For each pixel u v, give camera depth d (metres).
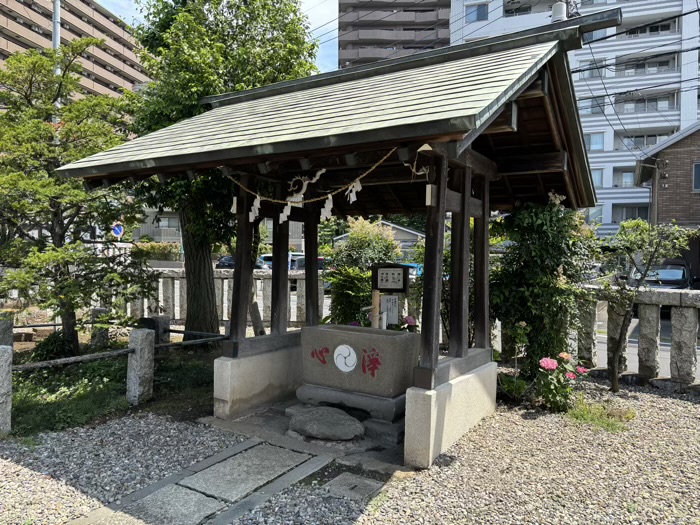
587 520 3.17
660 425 5.05
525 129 5.10
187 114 7.46
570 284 6.12
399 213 7.12
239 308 5.26
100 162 4.88
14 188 5.94
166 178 5.00
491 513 3.25
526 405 5.62
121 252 7.22
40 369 6.63
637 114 27.81
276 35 8.27
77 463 4.01
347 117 3.93
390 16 47.50
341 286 8.62
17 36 38.28
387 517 3.19
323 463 4.05
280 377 5.71
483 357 5.26
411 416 3.99
